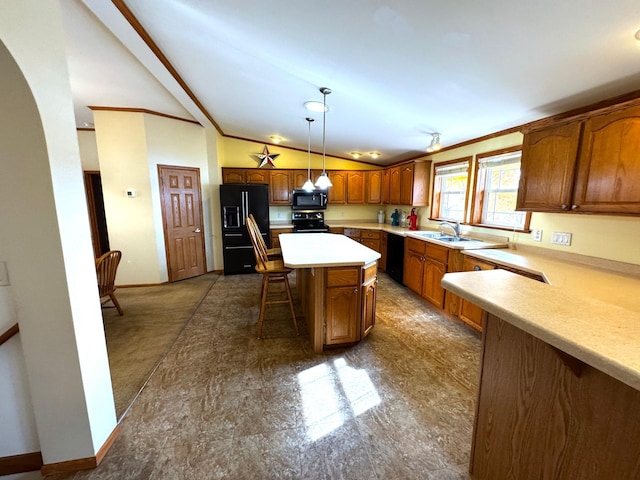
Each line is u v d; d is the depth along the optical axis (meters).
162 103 3.83
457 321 3.14
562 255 2.47
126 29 1.96
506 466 1.21
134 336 2.84
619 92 1.90
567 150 2.04
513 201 3.08
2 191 1.21
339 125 3.89
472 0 1.29
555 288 1.22
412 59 1.89
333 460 1.49
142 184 4.22
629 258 2.00
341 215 6.26
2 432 1.42
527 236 2.83
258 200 4.98
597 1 1.19
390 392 2.02
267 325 3.09
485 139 3.33
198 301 3.79
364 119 3.45
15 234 1.24
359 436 1.64
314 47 1.96
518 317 0.93
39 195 1.23
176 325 3.08
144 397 1.97
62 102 1.29
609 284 1.78
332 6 1.52
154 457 1.51
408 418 1.78
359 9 1.50
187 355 2.50
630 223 1.99
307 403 1.91
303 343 2.70
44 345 1.33
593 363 0.71
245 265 5.10
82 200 1.42
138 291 4.19
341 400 1.94
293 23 1.74
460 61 1.82
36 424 1.41
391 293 4.09
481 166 3.45
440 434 1.66
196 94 3.38
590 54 1.54
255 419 1.77
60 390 1.38
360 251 2.78
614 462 0.83
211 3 1.70
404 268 4.23
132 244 4.32
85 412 1.42
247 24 1.85
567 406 0.95
